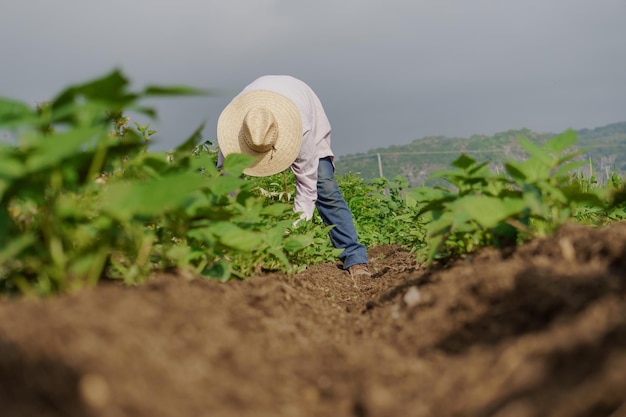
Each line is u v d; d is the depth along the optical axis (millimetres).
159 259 2777
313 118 5477
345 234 5480
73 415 1326
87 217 2342
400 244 8664
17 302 1821
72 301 1771
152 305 1899
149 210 1951
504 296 2135
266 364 1824
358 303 3719
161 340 1688
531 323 1943
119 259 2627
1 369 1398
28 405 1332
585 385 1360
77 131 1777
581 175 6266
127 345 1579
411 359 1923
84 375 1413
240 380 1667
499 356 1648
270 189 6750
